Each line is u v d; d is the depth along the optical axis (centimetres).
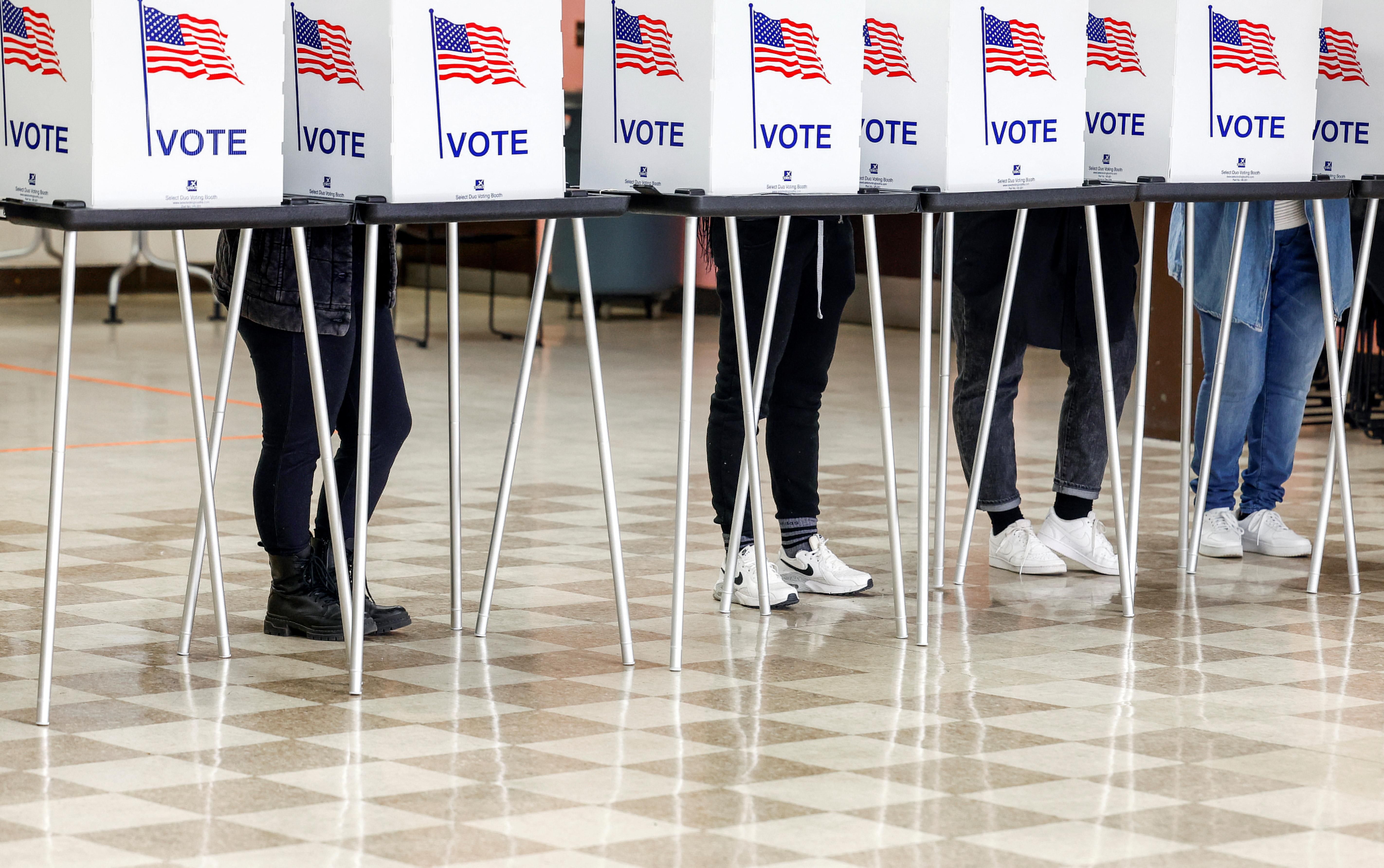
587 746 519
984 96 648
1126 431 1242
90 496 959
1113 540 866
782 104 600
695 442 1205
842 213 612
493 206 567
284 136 592
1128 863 430
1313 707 570
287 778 486
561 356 1697
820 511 941
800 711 560
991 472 786
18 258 2155
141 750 509
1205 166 705
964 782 489
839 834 447
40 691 530
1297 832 452
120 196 508
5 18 527
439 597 725
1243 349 812
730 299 698
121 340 1777
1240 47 705
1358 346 1193
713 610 710
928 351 651
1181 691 589
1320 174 765
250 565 781
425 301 2236
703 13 583
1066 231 745
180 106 515
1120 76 710
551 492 998
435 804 466
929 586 759
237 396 1419
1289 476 849
